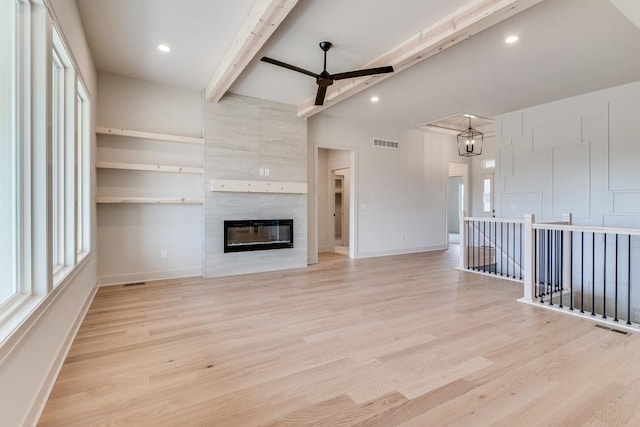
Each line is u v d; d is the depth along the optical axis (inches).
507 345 102.6
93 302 145.0
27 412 61.5
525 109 232.4
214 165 196.4
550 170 219.9
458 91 197.5
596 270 200.5
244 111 205.6
